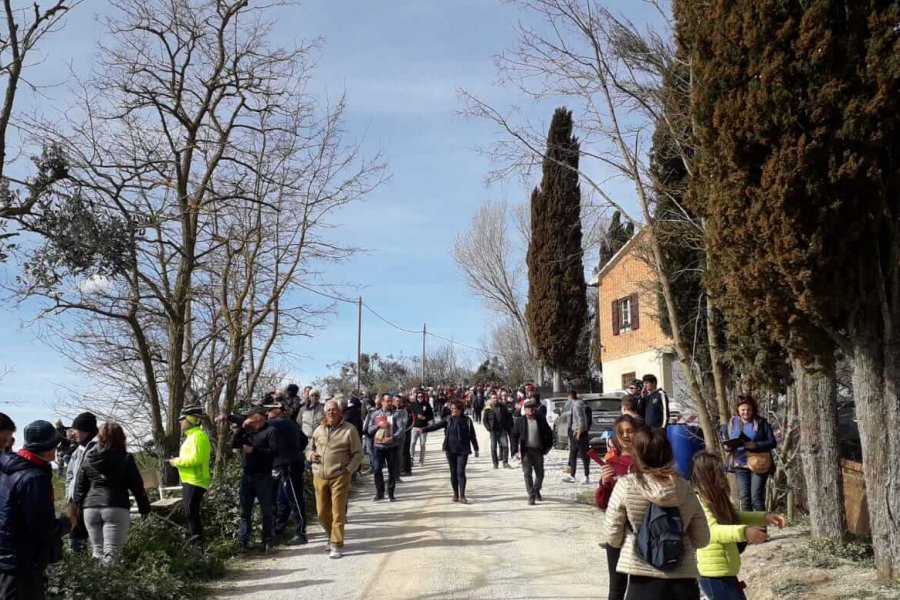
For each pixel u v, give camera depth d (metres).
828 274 7.21
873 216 7.20
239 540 11.06
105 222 11.96
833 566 8.25
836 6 7.02
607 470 6.79
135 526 9.88
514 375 61.09
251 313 16.66
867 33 6.96
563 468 21.23
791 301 7.62
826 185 7.03
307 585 9.12
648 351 29.30
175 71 15.02
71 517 8.41
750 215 7.38
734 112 7.28
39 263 11.40
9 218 10.84
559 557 10.30
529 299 40.47
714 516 5.50
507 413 21.98
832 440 9.30
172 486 14.38
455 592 8.52
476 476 20.19
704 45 7.82
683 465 8.59
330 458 10.75
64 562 7.64
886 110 6.88
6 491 5.44
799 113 7.03
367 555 10.73
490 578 9.16
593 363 45.03
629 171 11.95
